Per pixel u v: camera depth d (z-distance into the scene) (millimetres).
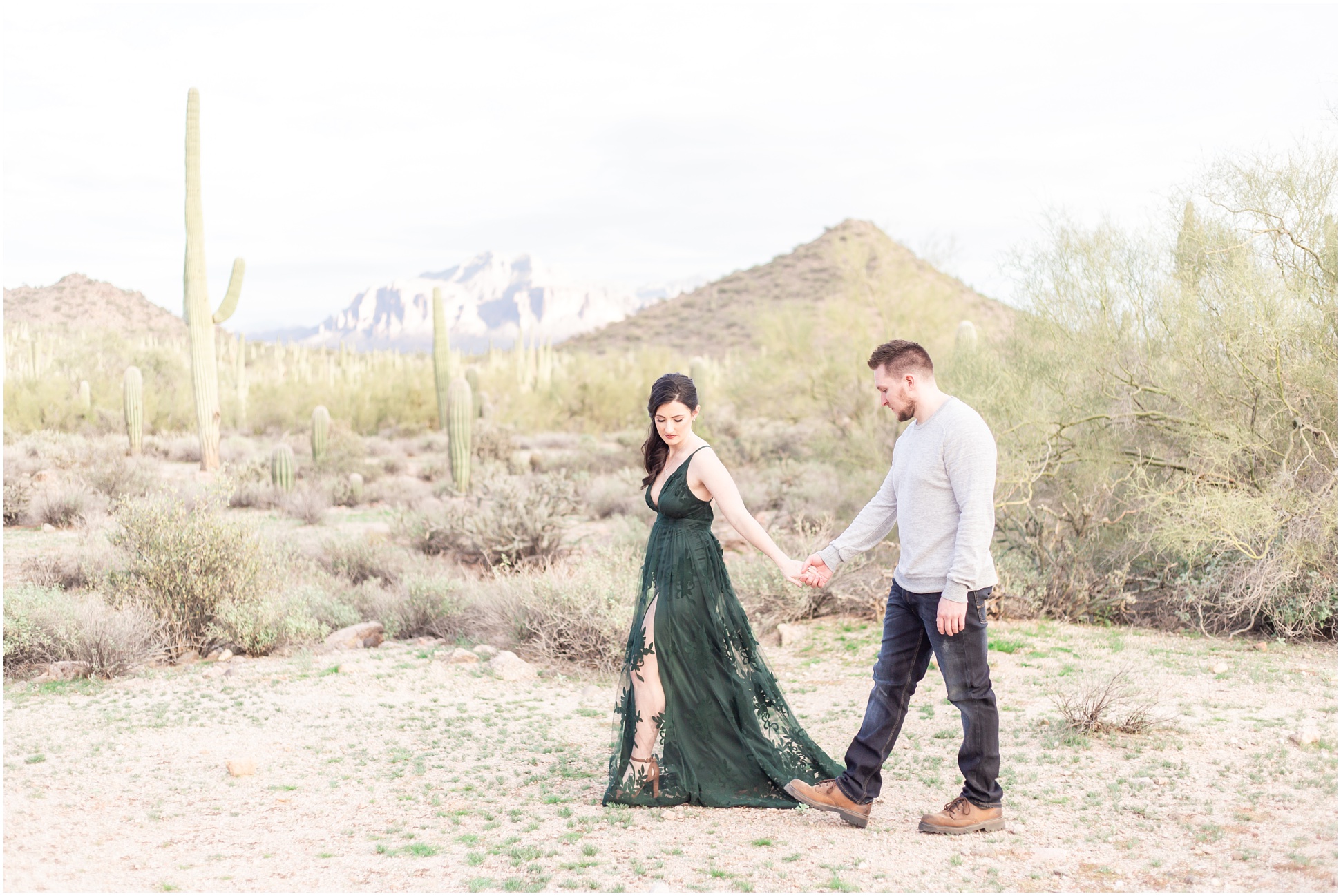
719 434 18609
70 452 19297
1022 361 8547
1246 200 6688
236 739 4711
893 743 3543
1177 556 7219
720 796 3789
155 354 36438
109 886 2896
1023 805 3658
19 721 4945
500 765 4359
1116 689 4727
